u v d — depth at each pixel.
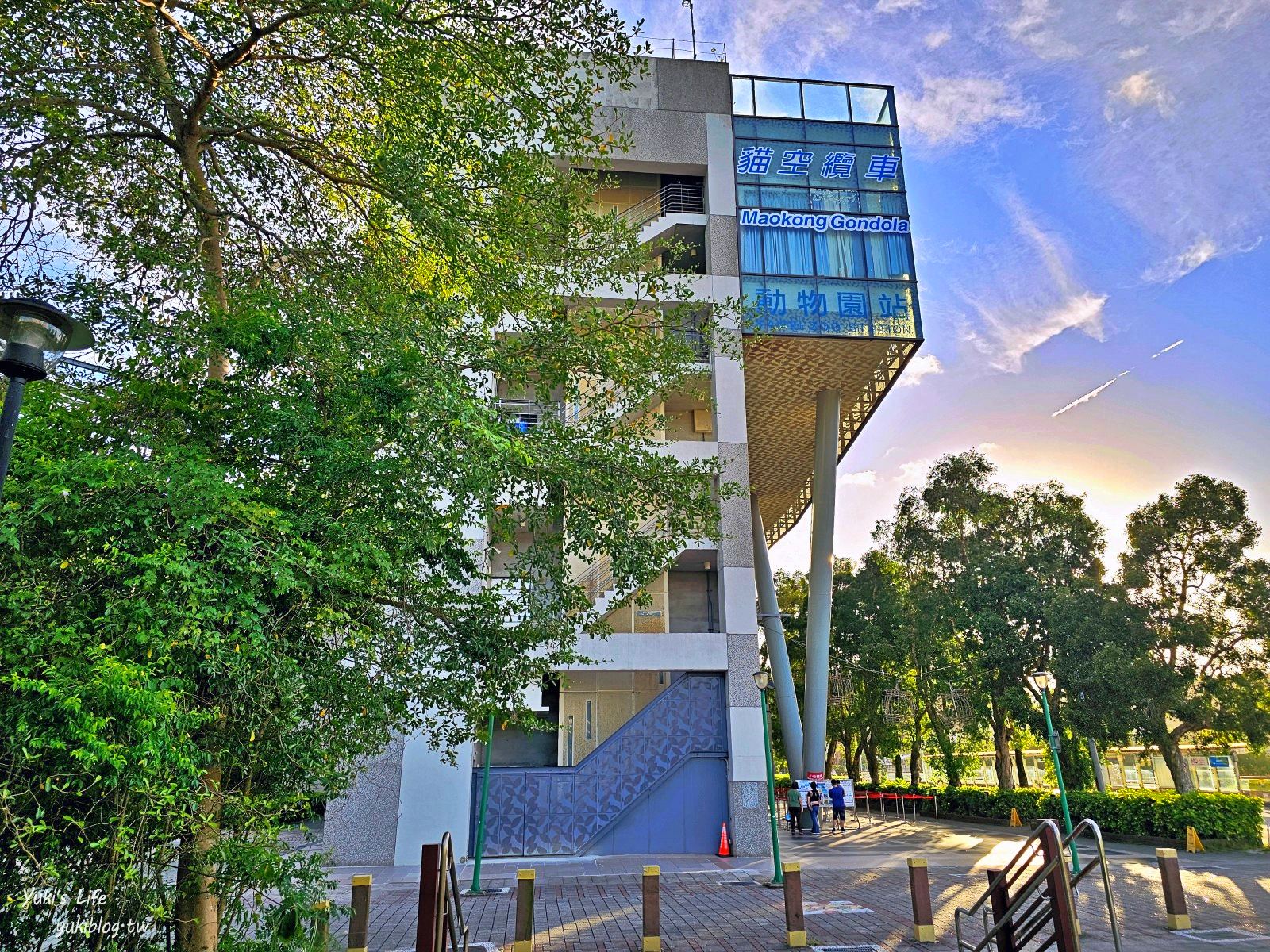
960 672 31.59
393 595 7.47
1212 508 25.61
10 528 4.59
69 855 4.60
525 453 7.04
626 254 9.76
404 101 8.03
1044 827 6.77
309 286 8.42
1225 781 38.25
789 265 22.00
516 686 8.02
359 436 6.62
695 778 18.58
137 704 4.33
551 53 8.27
